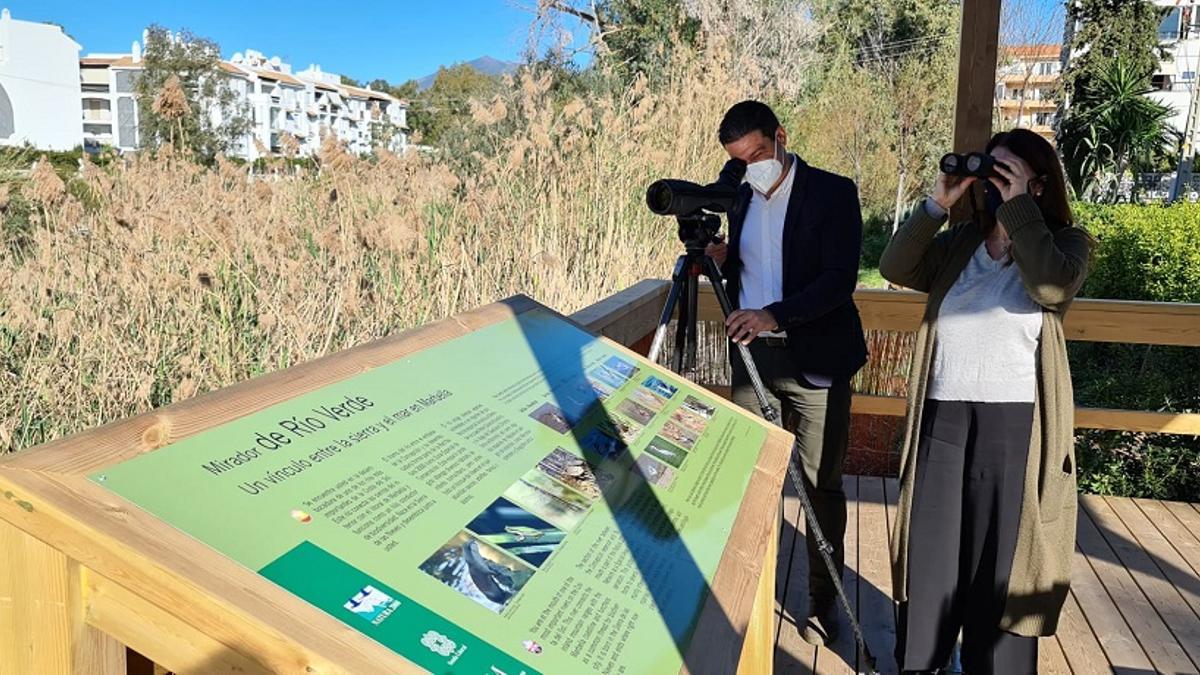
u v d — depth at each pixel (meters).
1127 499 4.03
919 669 2.32
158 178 3.62
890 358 4.02
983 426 2.20
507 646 0.94
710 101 6.58
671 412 1.74
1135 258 6.16
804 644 2.80
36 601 0.87
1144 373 4.48
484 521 1.11
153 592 0.83
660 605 1.13
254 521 0.92
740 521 1.44
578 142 4.97
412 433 1.21
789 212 2.55
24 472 0.82
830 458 2.68
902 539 2.31
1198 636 2.84
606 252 4.45
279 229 3.10
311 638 0.83
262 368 2.65
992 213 2.20
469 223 3.87
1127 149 18.70
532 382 1.56
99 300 2.58
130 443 0.92
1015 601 2.19
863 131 16.12
